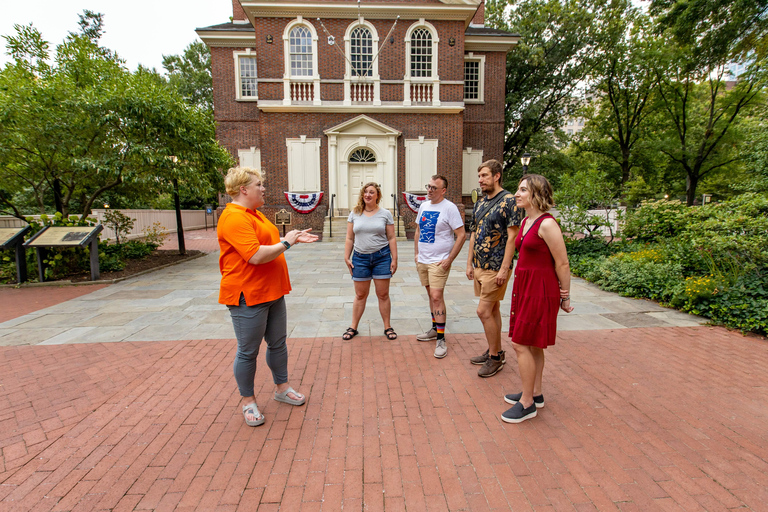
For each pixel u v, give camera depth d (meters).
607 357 3.86
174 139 9.55
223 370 3.63
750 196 7.61
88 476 2.21
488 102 18.81
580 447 2.44
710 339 4.35
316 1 15.37
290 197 15.94
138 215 18.52
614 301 6.08
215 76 18.86
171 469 2.27
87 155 9.19
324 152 16.41
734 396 3.06
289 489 2.10
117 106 8.53
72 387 3.29
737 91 19.50
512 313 2.75
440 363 3.74
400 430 2.64
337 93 16.14
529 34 21.06
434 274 3.81
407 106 16.22
